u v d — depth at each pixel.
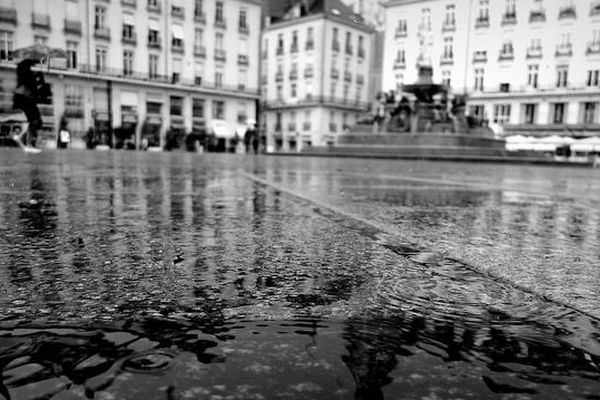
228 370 0.59
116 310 0.83
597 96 42.59
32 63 11.40
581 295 0.99
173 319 0.79
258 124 53.25
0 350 0.65
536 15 45.47
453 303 0.92
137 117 44.22
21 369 0.58
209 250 1.40
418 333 0.74
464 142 25.05
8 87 37.59
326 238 1.65
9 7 37.25
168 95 46.03
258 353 0.64
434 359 0.64
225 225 1.91
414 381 0.57
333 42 56.22
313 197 3.24
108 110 42.66
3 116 31.16
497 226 2.12
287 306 0.87
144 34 44.16
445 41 50.50
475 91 49.00
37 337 0.69
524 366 0.63
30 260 1.23
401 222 2.13
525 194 4.17
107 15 41.97
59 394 0.52
